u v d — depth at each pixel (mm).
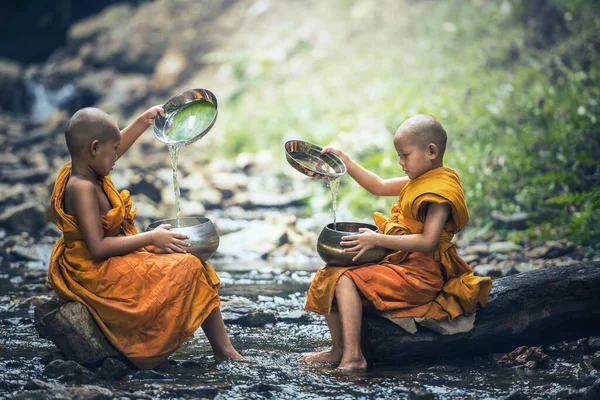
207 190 27797
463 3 42250
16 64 55094
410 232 10703
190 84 49062
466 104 29906
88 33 54625
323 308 10625
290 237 21312
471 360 10828
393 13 44969
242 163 32156
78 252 10133
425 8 44000
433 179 10641
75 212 10016
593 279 10961
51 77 51781
